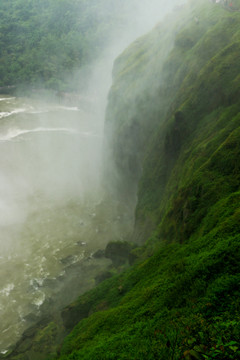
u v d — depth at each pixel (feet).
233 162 62.49
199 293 31.94
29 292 96.32
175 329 26.96
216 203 55.83
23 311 89.35
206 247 41.45
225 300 27.61
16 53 371.56
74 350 42.80
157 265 55.57
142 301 41.93
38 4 465.88
